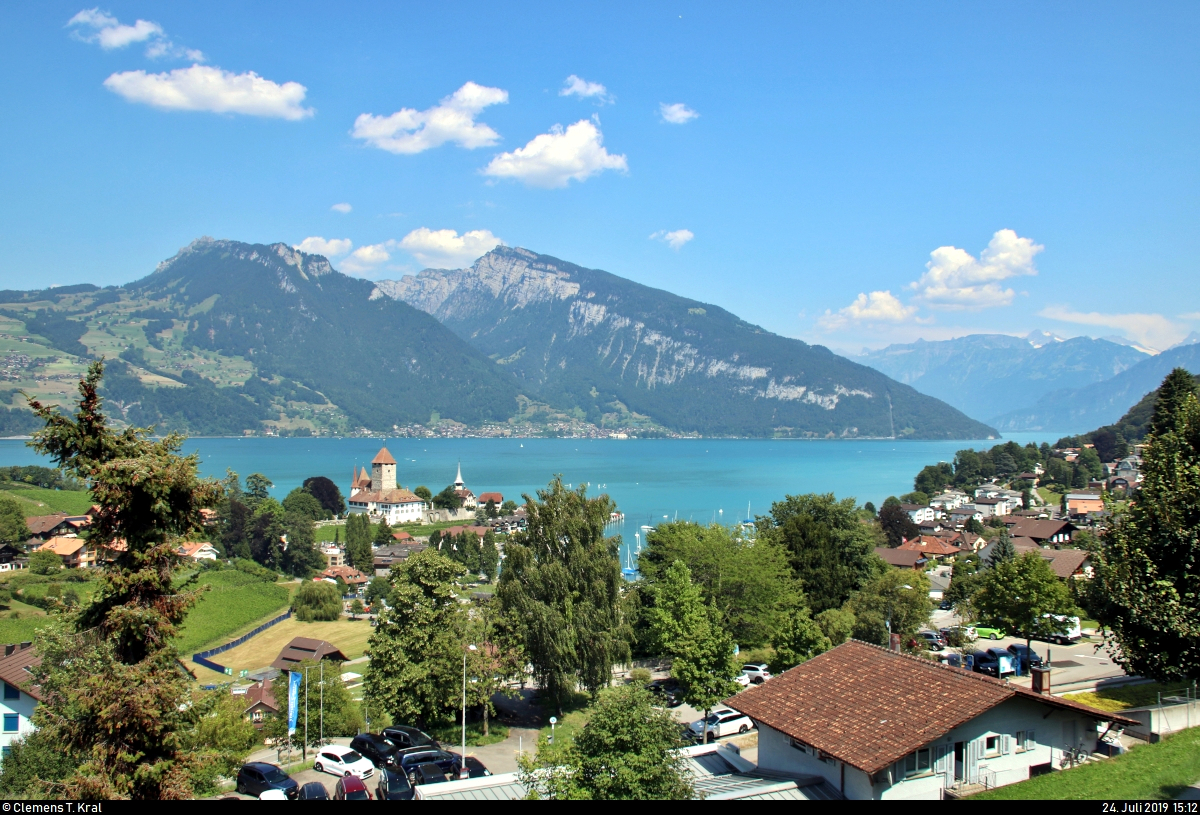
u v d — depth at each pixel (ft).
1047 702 99.66
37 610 332.19
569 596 187.01
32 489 647.15
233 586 454.81
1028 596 202.90
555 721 163.43
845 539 296.71
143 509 94.79
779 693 110.22
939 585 379.76
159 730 87.66
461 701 167.12
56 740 93.15
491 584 533.55
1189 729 115.85
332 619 405.39
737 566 237.25
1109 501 130.11
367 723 188.14
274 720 190.60
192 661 318.86
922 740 89.45
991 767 97.14
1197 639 105.60
